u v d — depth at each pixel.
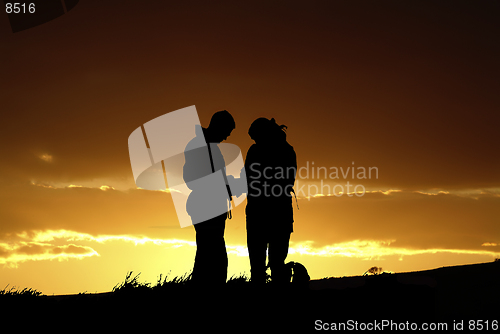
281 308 5.21
